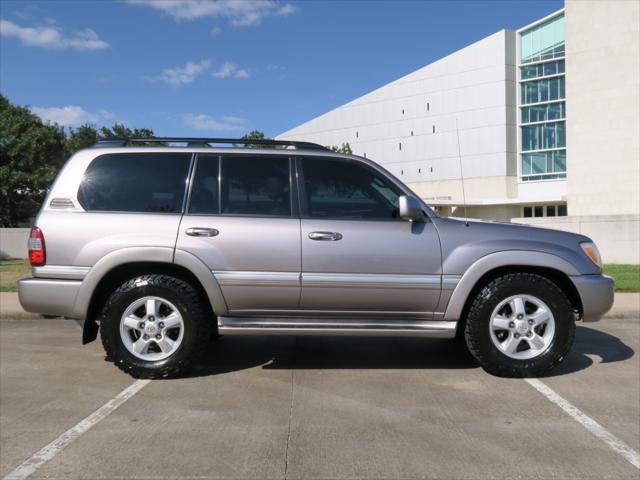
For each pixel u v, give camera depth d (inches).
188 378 204.8
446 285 198.8
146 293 197.5
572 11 1141.1
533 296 201.3
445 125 2282.2
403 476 128.8
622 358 236.5
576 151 1145.4
